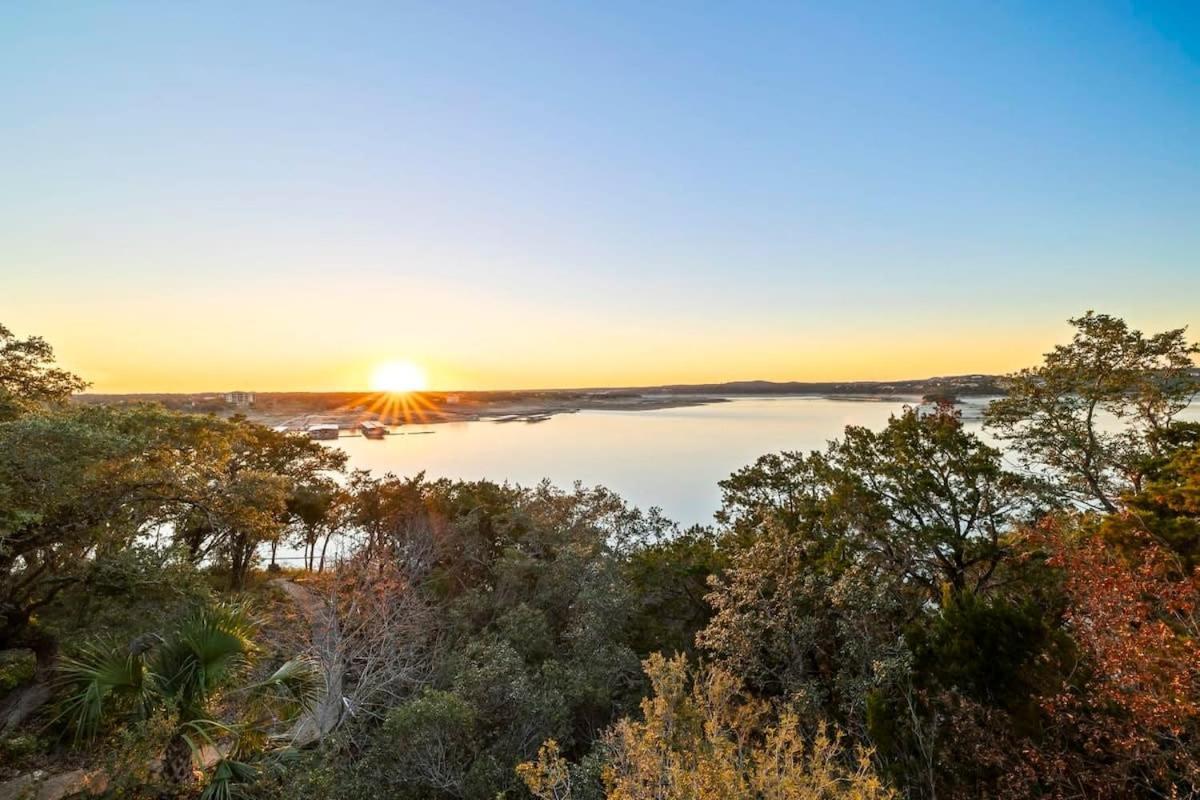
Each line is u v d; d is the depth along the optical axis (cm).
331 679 1395
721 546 2150
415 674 1622
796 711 1142
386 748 1186
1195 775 735
